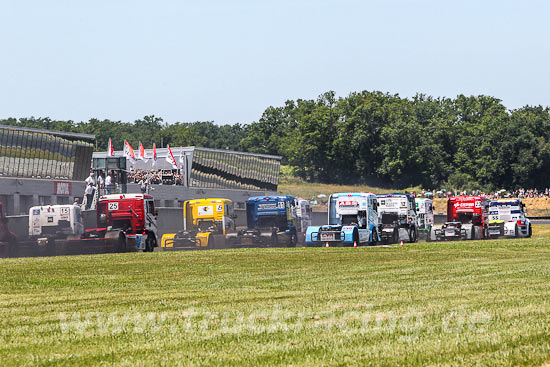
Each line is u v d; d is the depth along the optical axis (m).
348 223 172.75
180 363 29.38
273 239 168.62
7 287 68.31
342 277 77.00
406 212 188.75
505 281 68.31
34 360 30.50
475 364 28.22
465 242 177.12
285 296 56.66
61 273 85.50
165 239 163.75
